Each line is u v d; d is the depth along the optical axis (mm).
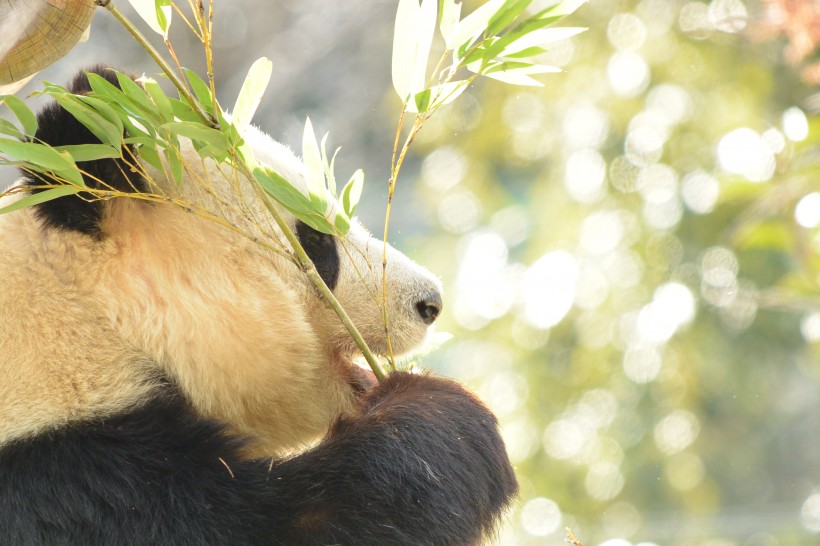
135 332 5875
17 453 5531
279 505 5527
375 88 29234
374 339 6688
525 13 12555
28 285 5754
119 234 5949
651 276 15688
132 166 5727
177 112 5496
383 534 5508
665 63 16219
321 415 6703
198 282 6117
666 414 15695
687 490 15500
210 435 5727
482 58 5691
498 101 17203
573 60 16672
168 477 5531
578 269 15898
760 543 16406
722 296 15469
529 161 17172
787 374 17359
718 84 15906
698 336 15719
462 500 5699
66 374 5660
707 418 16094
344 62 29672
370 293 6508
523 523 15281
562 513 15422
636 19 16391
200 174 6199
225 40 29375
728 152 14188
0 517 5457
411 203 24562
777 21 9148
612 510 15477
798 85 15234
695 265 15664
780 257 15406
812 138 10305
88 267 5855
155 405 5754
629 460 15539
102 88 5434
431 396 6020
